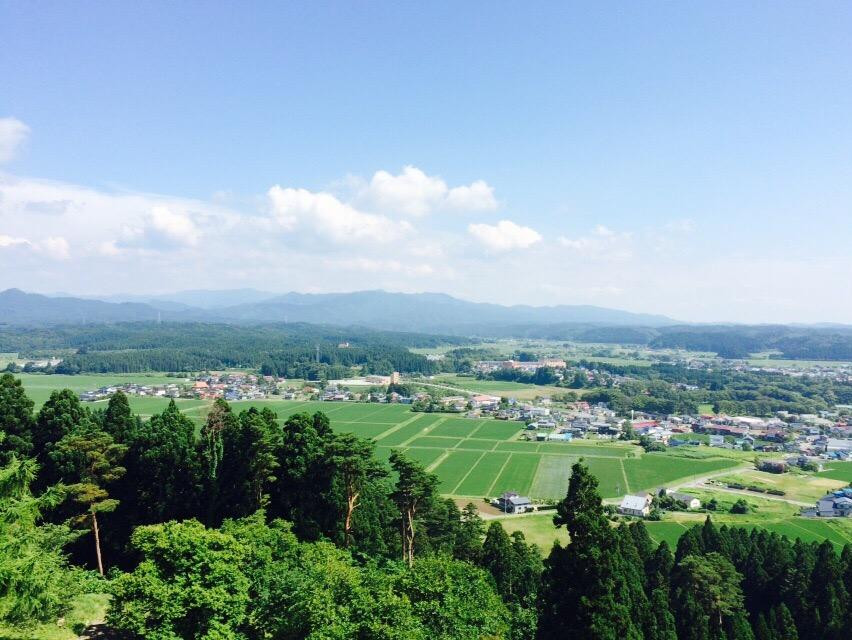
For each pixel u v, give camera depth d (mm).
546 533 126312
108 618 42312
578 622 50250
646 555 89062
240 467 70750
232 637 40562
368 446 72750
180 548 42781
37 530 50000
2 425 69625
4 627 39906
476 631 48156
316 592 41906
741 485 173875
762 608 78938
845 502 147750
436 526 96562
